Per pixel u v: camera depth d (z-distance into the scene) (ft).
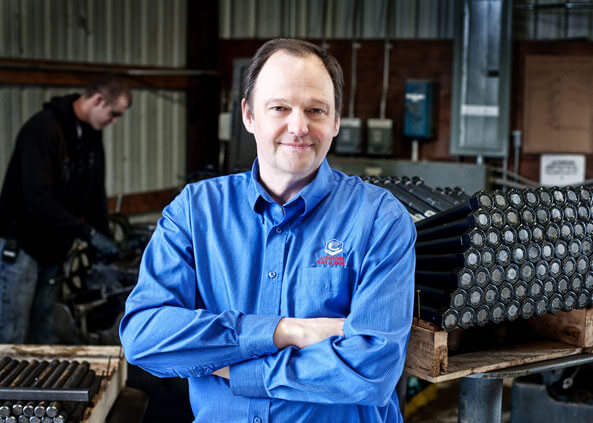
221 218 5.06
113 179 17.04
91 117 11.75
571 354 6.46
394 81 18.07
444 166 16.60
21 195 11.50
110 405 6.74
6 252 11.55
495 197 5.85
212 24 19.08
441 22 17.60
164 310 4.79
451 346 6.33
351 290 4.85
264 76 4.66
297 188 4.94
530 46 17.12
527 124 17.26
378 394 4.48
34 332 12.33
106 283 10.98
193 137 19.11
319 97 4.60
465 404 6.57
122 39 16.88
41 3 14.88
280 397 4.61
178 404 10.14
